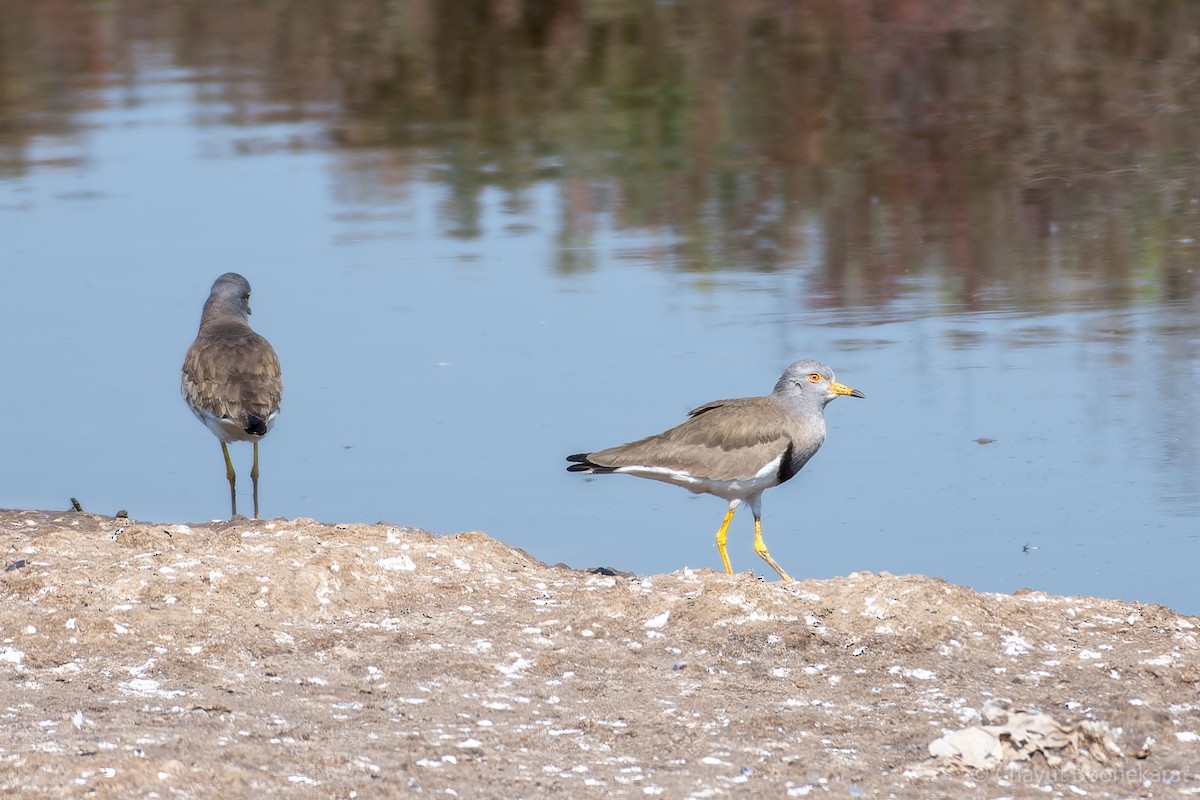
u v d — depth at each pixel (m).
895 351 17.95
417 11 40.44
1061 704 9.09
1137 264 21.25
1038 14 37.50
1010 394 16.52
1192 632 10.34
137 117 30.58
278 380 14.57
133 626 9.88
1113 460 14.76
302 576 10.62
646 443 12.49
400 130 29.84
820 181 26.23
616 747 8.40
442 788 7.69
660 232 23.17
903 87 32.44
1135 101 30.94
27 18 40.09
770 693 9.23
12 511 13.38
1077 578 12.40
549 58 35.47
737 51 35.47
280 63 35.47
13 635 9.66
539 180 26.38
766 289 20.36
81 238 22.41
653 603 10.50
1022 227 23.27
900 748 8.45
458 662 9.56
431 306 19.55
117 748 7.87
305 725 8.49
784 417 12.33
